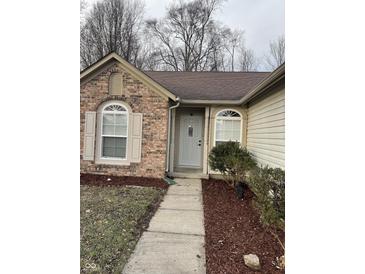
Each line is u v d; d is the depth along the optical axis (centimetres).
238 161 698
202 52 2467
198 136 1016
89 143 832
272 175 347
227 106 918
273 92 602
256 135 783
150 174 823
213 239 393
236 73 1181
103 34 2277
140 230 426
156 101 817
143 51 2442
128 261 324
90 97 829
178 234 411
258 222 469
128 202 559
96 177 804
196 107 998
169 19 2477
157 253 346
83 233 392
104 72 824
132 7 2362
